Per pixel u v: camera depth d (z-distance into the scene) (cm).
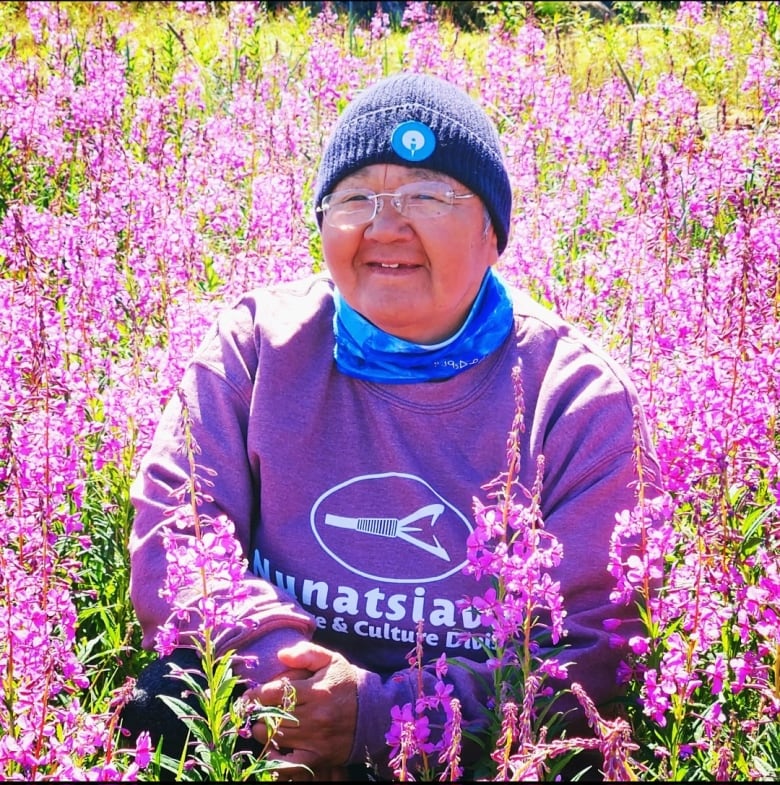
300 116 753
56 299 510
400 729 264
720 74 959
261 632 300
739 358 353
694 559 312
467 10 1587
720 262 474
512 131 792
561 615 275
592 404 324
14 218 389
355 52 1081
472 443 324
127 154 652
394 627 318
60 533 381
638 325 436
